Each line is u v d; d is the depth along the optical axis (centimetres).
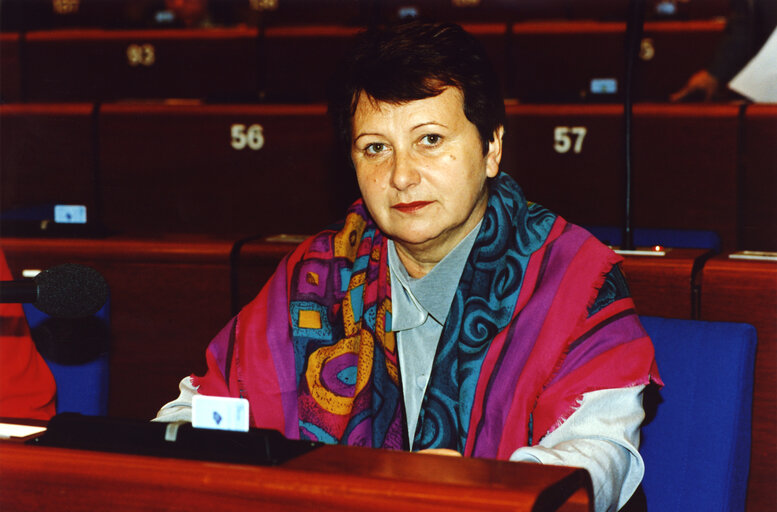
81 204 485
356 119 155
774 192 431
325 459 104
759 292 223
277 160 470
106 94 789
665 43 758
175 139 475
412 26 153
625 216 250
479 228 167
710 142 436
